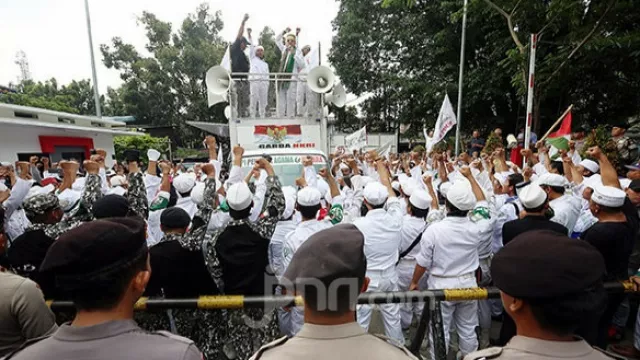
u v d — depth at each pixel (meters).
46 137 12.82
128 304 1.29
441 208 4.45
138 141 20.47
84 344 1.15
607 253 2.74
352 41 23.91
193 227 2.66
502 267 1.19
